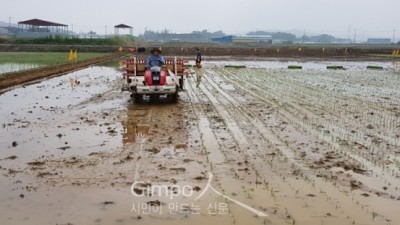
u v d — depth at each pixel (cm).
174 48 5700
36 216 553
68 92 1831
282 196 629
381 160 830
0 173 724
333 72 3170
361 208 591
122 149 886
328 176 725
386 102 1631
